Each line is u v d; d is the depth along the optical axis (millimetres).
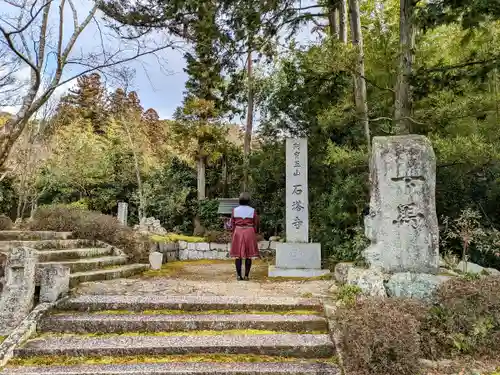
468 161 5980
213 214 12883
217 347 3254
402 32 6703
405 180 4207
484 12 4977
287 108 9680
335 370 2920
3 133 4883
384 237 4172
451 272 4305
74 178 13828
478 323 3129
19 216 10719
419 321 3141
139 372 2889
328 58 6508
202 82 13219
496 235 5590
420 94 6500
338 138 8609
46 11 5137
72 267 5484
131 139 14102
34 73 5316
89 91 18000
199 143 13633
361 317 2975
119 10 5832
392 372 2787
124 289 4801
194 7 6340
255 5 6852
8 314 3658
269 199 10805
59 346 3254
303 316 3803
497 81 6520
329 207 7617
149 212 13602
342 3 8305
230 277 6453
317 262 6578
